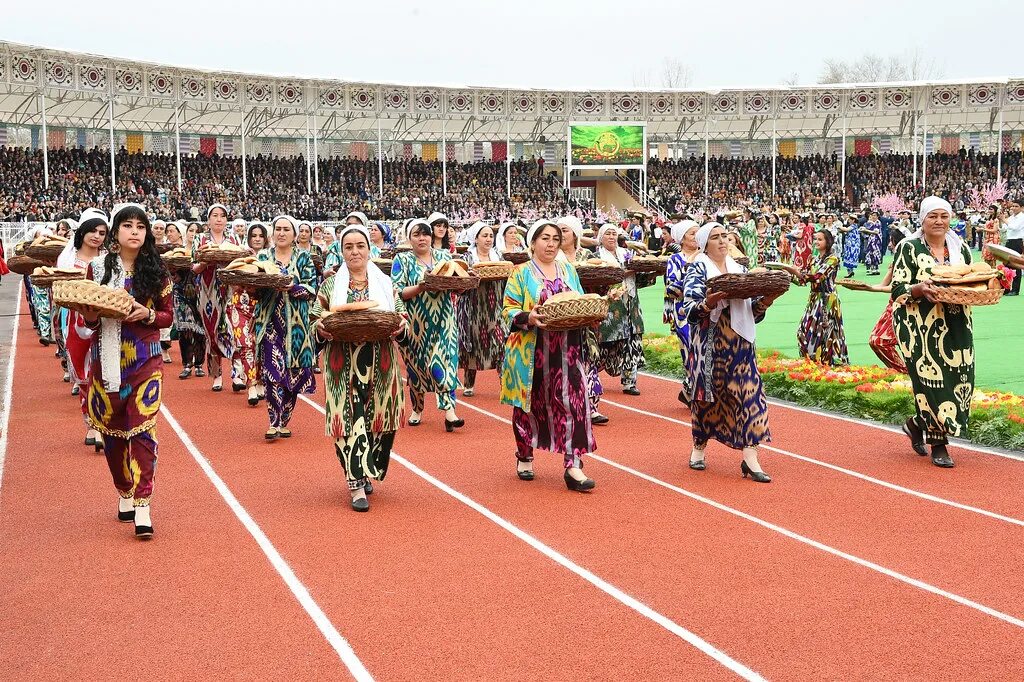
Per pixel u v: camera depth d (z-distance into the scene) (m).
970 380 8.70
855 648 5.06
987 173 58.75
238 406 12.05
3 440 10.04
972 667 4.84
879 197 55.41
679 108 60.78
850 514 7.38
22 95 48.47
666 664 4.89
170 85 48.84
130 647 5.14
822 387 11.70
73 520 7.36
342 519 7.36
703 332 8.42
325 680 4.76
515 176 61.47
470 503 7.78
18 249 17.16
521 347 8.12
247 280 9.62
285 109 54.00
